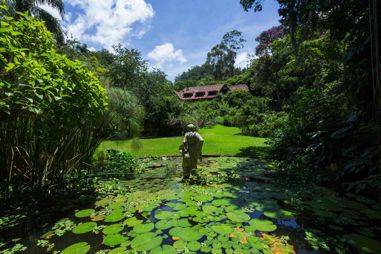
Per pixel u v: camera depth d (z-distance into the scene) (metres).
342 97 5.74
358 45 4.51
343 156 4.51
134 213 3.03
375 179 3.21
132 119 6.64
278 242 2.21
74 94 3.33
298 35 7.47
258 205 3.17
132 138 7.19
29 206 3.26
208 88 37.50
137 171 5.48
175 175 5.08
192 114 18.27
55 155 4.18
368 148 3.83
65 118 3.51
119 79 17.27
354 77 4.68
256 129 13.38
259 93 27.31
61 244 2.31
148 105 15.33
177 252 2.06
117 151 6.64
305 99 6.52
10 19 2.86
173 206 3.17
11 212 3.11
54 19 10.86
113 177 5.01
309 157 5.28
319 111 5.96
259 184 4.27
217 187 4.10
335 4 5.22
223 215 2.85
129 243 2.22
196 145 4.71
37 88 2.63
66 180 4.06
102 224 2.72
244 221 2.66
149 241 2.24
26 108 2.92
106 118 5.50
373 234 2.36
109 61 21.16
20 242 2.40
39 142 3.68
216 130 17.05
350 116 4.86
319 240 2.21
